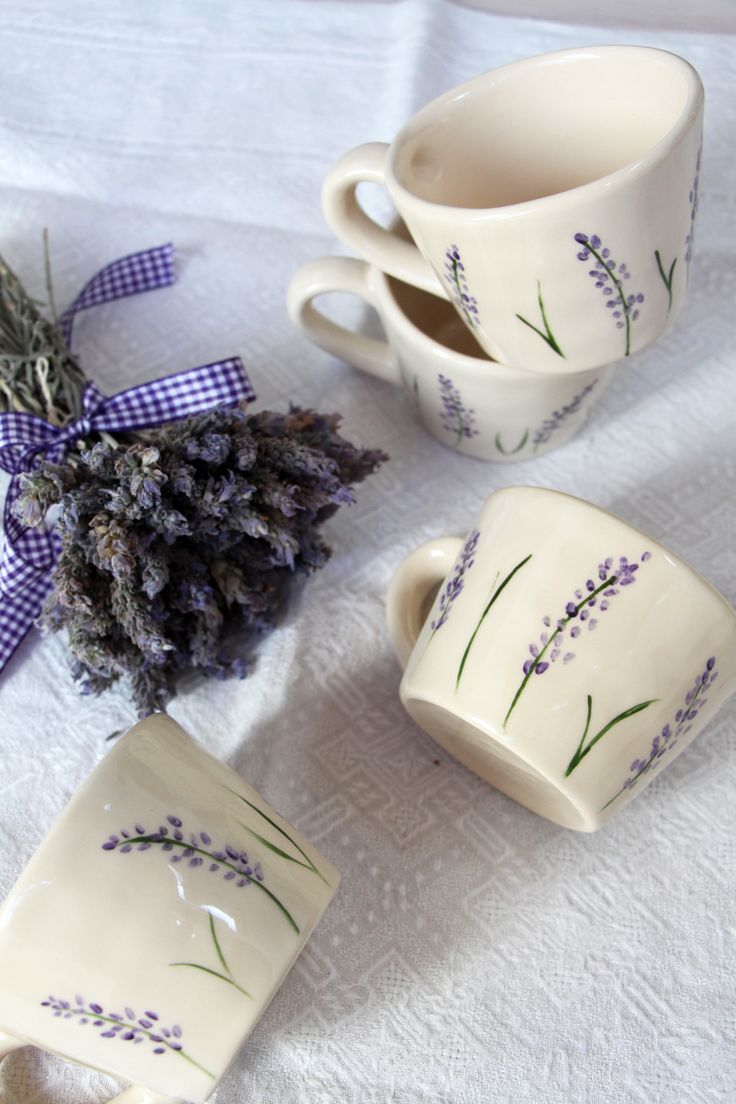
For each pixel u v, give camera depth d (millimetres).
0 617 494
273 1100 439
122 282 554
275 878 431
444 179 476
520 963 454
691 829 469
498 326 454
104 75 606
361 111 597
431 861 468
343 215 477
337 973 453
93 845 410
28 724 487
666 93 449
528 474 528
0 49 614
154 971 414
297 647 497
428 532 520
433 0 615
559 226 418
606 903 460
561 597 432
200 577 465
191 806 426
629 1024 445
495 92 465
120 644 458
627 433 532
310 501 469
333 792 478
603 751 431
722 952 452
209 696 492
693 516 516
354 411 540
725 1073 438
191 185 581
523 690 433
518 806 478
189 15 621
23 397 510
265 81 604
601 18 612
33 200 577
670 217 427
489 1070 441
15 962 406
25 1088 444
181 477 449
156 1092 428
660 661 426
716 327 548
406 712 491
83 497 450
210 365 495
